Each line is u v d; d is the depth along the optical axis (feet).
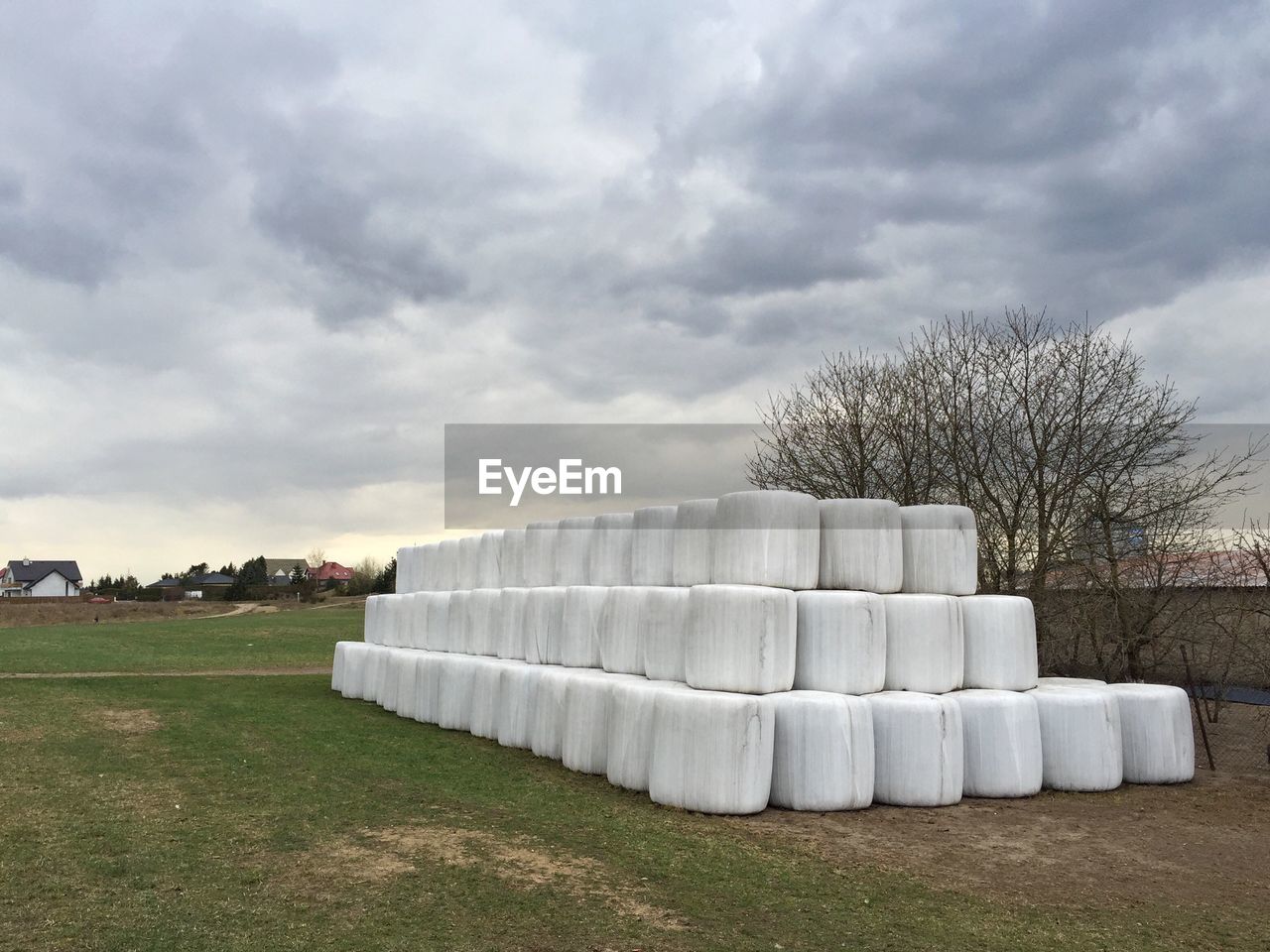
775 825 29.25
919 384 67.26
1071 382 60.95
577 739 36.99
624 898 21.83
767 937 19.72
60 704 51.67
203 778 33.78
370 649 58.70
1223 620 50.06
